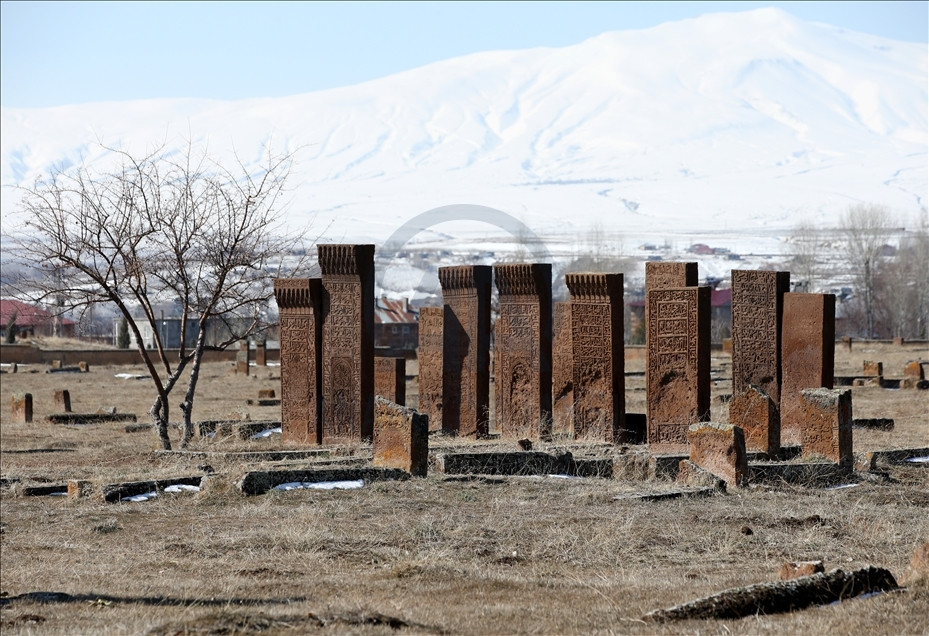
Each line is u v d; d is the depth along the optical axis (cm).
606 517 1780
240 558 1605
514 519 1778
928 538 1623
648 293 2620
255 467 2219
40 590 1432
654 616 1141
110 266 3017
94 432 3619
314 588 1398
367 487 2070
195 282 3250
